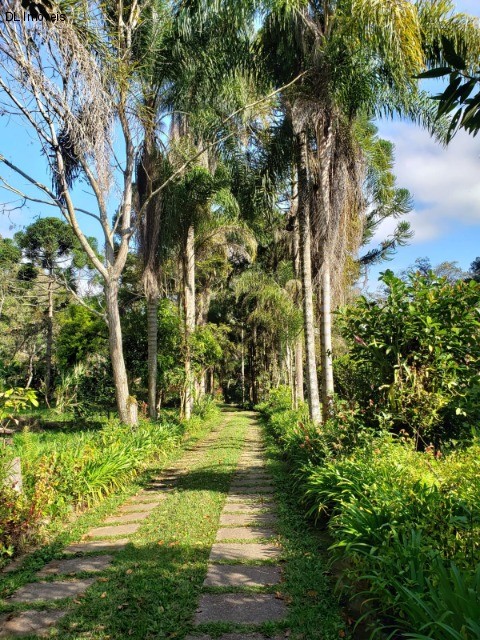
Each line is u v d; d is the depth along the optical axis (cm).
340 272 951
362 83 904
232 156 1278
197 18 1033
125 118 1058
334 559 411
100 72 738
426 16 853
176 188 1402
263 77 1040
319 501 559
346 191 914
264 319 2389
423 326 595
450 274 3170
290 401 2122
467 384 599
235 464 1037
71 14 624
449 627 222
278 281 2144
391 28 752
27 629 342
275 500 703
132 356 1655
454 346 600
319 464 671
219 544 515
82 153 868
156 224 1322
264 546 509
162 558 471
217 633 328
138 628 334
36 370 2808
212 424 2084
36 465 620
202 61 1123
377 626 303
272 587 401
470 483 349
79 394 1587
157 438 1107
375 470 474
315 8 953
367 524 373
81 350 1959
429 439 610
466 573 259
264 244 2186
